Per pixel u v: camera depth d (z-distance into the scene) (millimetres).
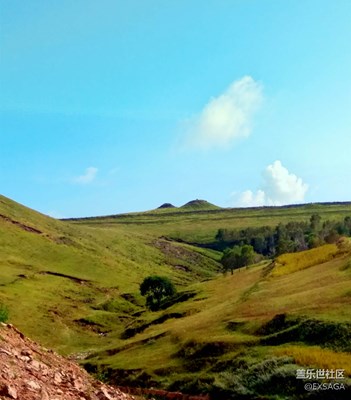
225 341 49812
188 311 88375
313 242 149750
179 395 41969
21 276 169875
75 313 137375
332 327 44500
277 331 49469
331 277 68562
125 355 60219
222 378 41688
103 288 183250
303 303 56500
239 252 178000
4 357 14570
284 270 90438
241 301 71938
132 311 155125
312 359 39188
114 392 17969
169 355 53375
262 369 40188
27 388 12734
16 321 116000
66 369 17656
